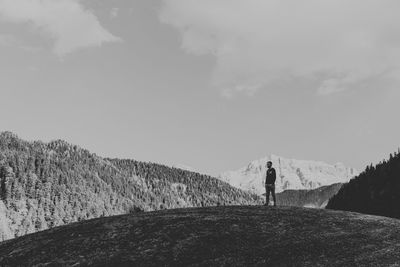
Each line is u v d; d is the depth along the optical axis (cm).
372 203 15100
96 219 3278
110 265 2323
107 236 2747
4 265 2548
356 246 2356
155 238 2616
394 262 2144
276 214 2991
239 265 2198
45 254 2603
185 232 2662
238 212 3080
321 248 2341
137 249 2489
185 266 2241
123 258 2391
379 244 2375
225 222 2802
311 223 2761
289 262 2195
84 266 2353
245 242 2464
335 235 2531
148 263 2303
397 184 14862
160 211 3347
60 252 2595
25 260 2566
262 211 3108
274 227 2686
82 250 2575
